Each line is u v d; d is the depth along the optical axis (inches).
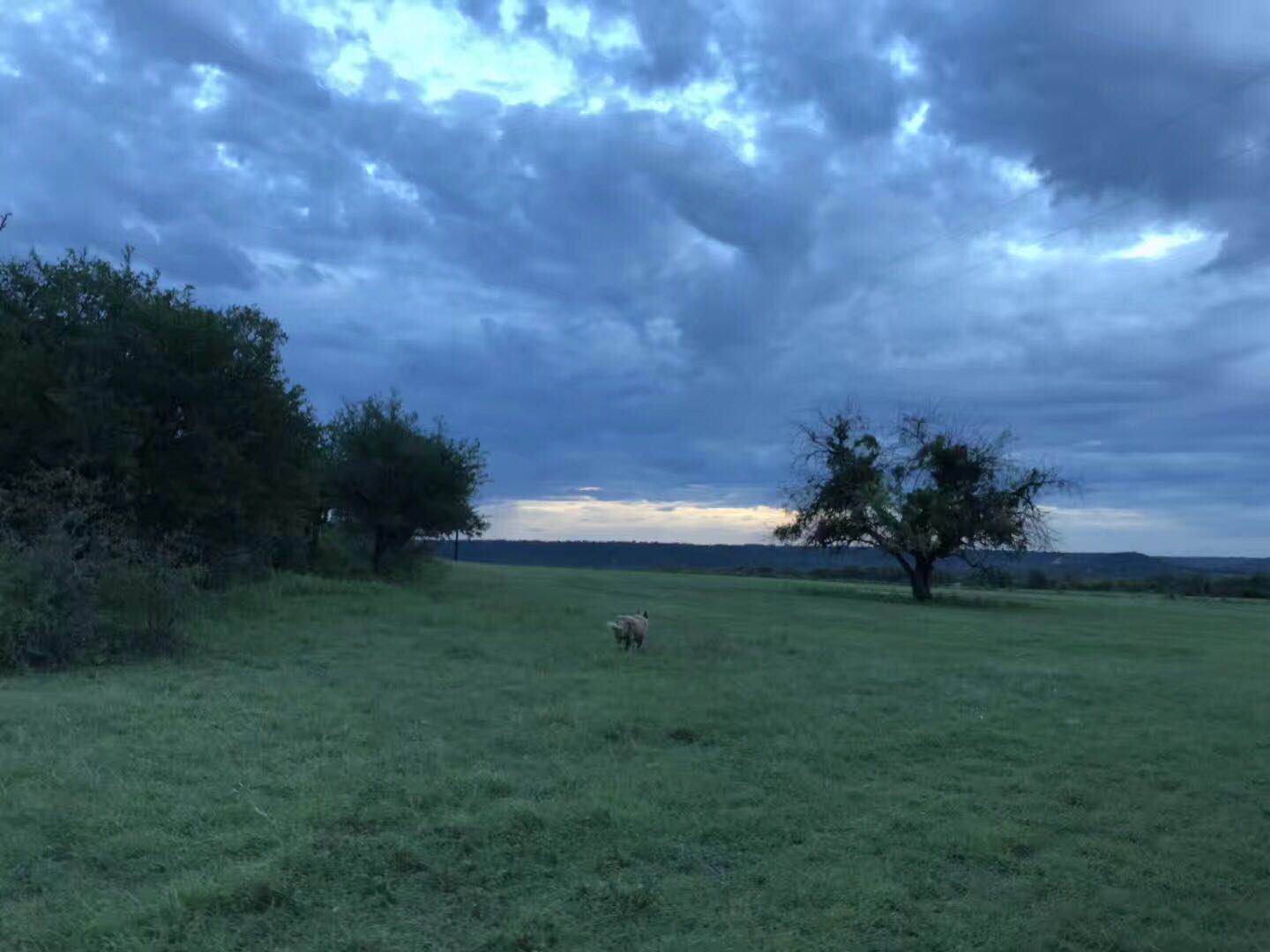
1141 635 1037.8
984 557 1728.6
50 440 760.3
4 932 173.2
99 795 252.7
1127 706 489.1
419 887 204.8
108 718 357.1
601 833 242.7
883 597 1793.8
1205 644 938.1
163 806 245.6
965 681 561.0
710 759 335.0
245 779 274.8
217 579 906.1
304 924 184.1
